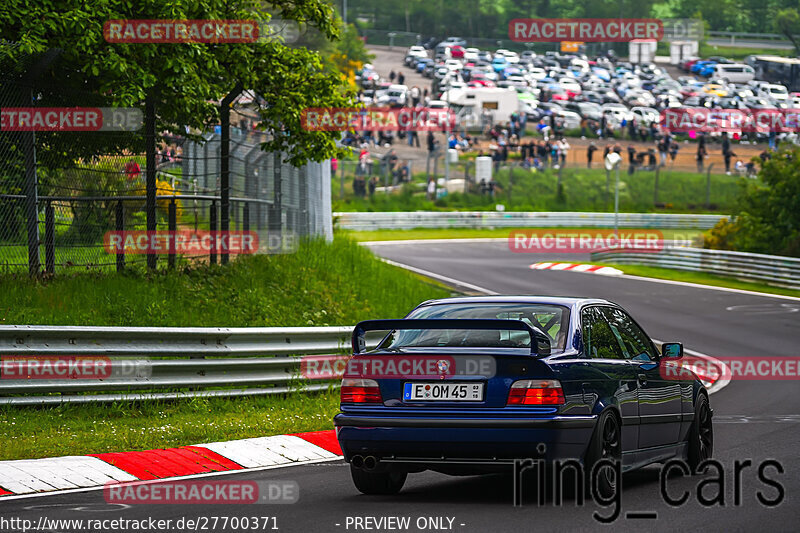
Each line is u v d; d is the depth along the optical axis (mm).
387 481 29609
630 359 31016
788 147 160375
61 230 62344
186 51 59656
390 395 27812
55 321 50750
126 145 63094
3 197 58031
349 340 54438
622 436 29203
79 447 36094
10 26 54812
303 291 74000
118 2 57031
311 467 35406
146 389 44062
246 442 38875
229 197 73375
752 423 47438
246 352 47906
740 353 83250
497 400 26906
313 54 71125
